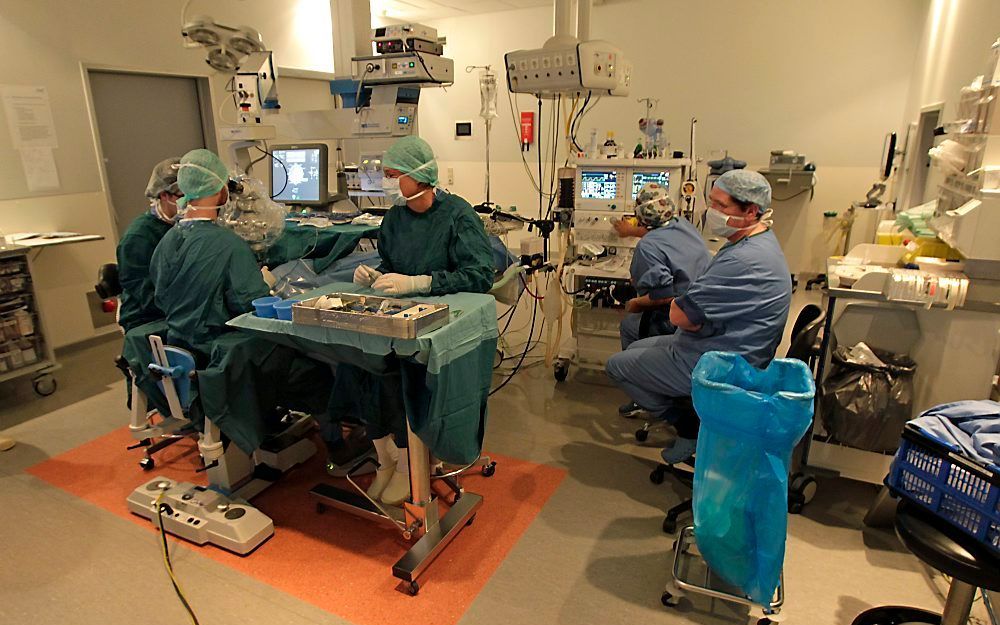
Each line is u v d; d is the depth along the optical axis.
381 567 1.94
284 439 2.49
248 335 2.01
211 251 1.98
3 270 3.12
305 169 3.16
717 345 2.08
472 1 5.95
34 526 2.15
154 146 4.49
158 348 2.04
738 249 2.04
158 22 4.23
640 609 1.75
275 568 1.93
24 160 3.61
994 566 1.22
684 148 5.89
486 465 2.47
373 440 2.16
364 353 1.65
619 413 3.04
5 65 3.46
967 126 2.10
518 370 3.61
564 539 2.07
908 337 2.15
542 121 6.48
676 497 2.32
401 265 2.24
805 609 1.75
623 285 3.19
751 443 1.49
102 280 2.56
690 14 5.55
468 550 2.01
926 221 2.44
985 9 3.20
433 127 7.23
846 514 2.20
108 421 2.98
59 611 1.75
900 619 1.65
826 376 2.20
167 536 2.09
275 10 5.19
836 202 5.42
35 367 3.23
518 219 3.33
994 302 1.93
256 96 2.88
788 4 5.19
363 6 3.92
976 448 1.32
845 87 5.16
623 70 3.24
